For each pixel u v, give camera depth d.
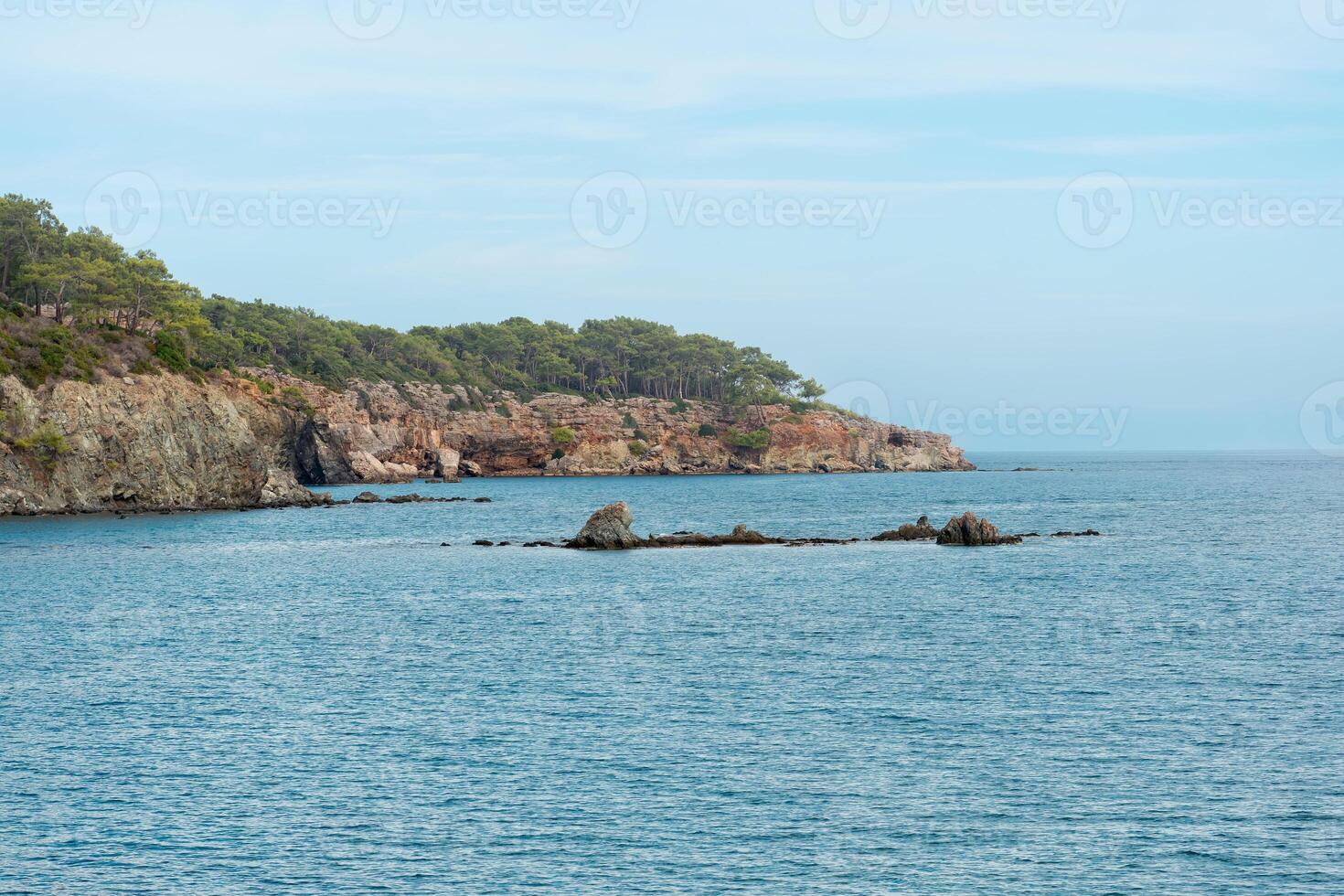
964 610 74.25
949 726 44.91
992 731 44.12
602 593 83.44
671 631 66.81
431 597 82.62
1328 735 43.44
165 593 84.88
